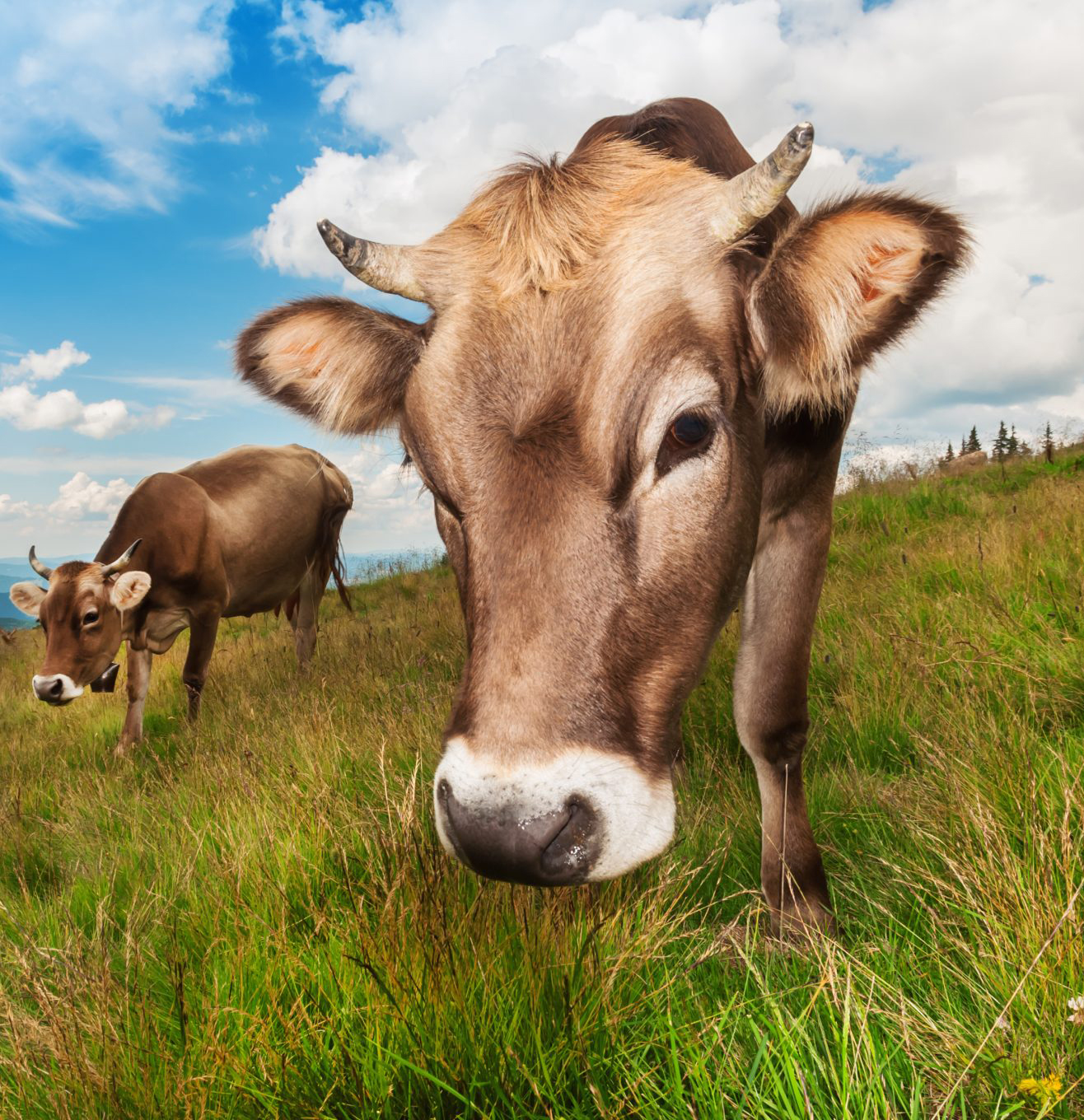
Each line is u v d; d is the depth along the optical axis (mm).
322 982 1158
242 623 7125
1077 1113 853
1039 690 1767
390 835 1475
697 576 1131
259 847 1583
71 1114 1029
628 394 1092
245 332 1349
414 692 2766
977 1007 983
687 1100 921
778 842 1359
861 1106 845
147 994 1236
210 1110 988
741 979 1159
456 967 1086
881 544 3734
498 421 1104
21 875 1933
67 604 3371
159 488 3863
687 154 1474
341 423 1404
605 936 1158
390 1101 971
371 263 1241
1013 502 3953
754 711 1411
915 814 1389
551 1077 981
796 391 1212
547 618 1021
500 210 1256
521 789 952
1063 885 1088
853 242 1110
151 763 3020
